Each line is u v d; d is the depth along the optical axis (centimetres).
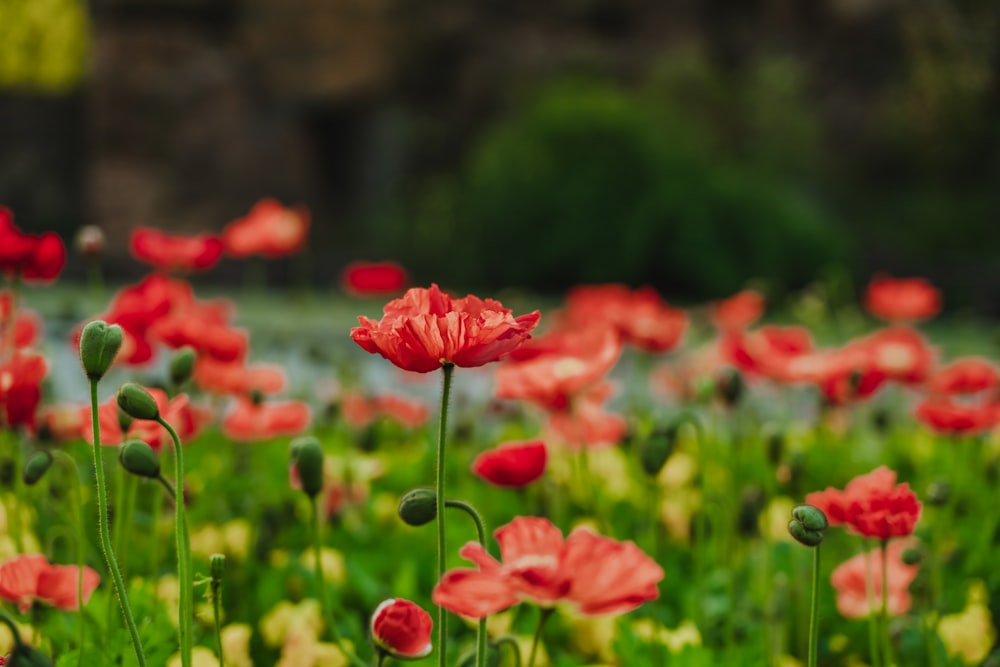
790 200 2012
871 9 2644
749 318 489
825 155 2600
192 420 259
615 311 373
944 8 2636
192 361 235
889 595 235
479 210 2055
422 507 153
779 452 270
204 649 201
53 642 215
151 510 320
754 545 296
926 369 374
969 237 2430
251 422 299
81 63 3086
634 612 257
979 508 335
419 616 152
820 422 433
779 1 2698
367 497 331
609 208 1959
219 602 158
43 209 2408
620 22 2652
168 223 2259
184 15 2333
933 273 2258
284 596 270
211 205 2300
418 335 138
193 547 281
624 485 362
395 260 2331
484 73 2552
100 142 2259
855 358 315
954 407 291
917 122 2606
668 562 286
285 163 2408
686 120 2227
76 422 295
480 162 2133
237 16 2394
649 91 2375
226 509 330
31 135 2423
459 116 2572
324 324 1034
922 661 238
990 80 2642
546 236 1988
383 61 2486
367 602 263
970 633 239
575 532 123
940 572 278
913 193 2598
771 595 252
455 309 148
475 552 128
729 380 273
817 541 159
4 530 277
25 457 273
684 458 371
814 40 2698
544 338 268
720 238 1914
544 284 2008
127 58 2267
